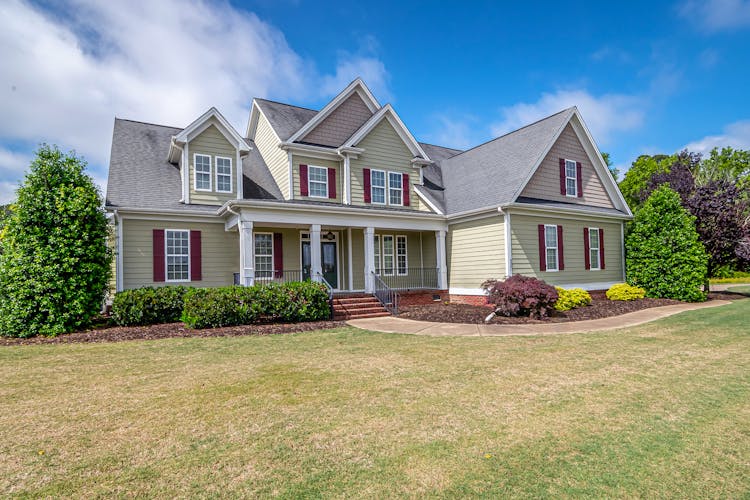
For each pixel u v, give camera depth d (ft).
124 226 44.65
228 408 16.43
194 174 49.03
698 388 18.34
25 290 33.45
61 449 12.95
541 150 52.49
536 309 41.19
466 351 26.58
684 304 51.39
